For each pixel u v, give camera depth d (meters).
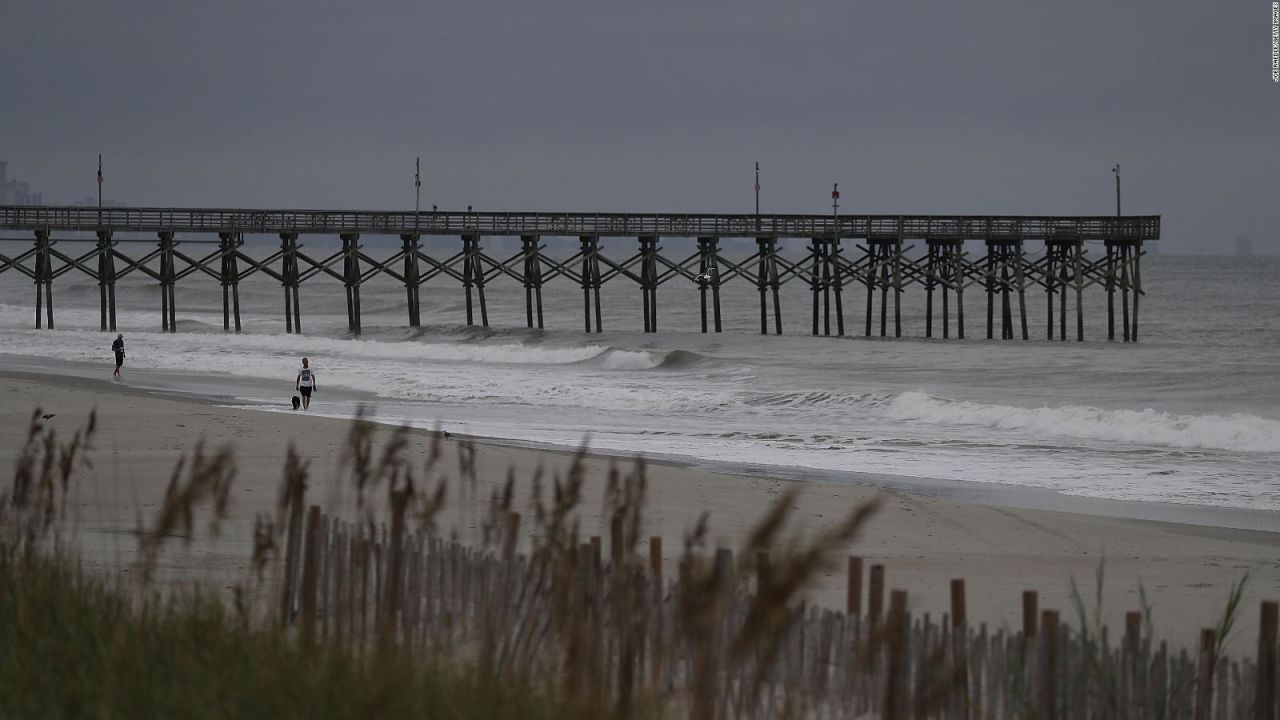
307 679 21.78
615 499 24.05
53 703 21.62
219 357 186.00
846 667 23.75
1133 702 23.83
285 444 75.25
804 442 97.25
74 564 34.19
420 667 23.00
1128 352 195.75
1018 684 23.58
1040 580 45.41
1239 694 24.06
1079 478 79.00
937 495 70.69
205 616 26.69
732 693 22.91
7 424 81.50
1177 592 43.97
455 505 54.78
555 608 23.55
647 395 135.88
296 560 30.75
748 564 16.06
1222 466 85.31
